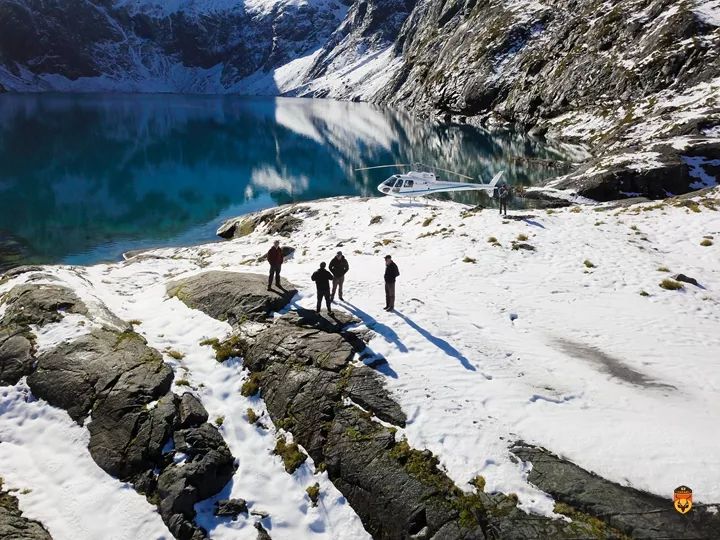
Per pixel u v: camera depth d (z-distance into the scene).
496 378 13.55
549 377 13.61
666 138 48.19
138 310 19.69
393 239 26.81
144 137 95.44
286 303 18.19
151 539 11.12
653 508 9.40
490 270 20.86
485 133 90.00
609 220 26.62
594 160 47.25
